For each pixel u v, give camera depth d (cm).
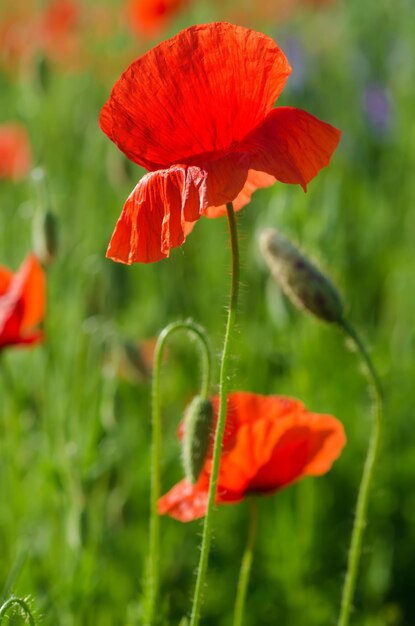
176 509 420
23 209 834
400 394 791
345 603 429
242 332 888
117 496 683
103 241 899
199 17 1277
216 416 431
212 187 306
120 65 1341
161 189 321
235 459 422
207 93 328
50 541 605
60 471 585
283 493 719
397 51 1289
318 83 1216
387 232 1065
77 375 655
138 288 945
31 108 1008
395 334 850
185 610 676
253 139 326
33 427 737
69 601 531
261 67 325
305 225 704
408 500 750
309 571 690
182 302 945
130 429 744
